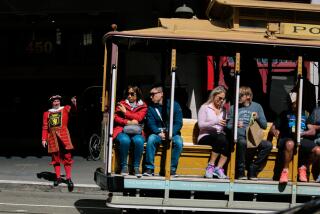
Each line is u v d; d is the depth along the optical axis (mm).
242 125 12078
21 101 26953
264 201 12250
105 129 12422
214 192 11953
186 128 12969
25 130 26969
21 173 19125
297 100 11992
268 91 14172
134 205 11680
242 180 11891
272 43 11852
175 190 11875
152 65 14344
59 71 25812
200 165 12180
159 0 22547
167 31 12164
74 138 24453
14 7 23516
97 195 16922
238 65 11992
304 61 13633
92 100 23844
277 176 12273
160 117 12141
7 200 15250
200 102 14352
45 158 23125
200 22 13273
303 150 12164
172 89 11805
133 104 12273
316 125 12273
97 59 25516
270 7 12555
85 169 20359
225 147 11938
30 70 26047
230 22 12992
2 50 26203
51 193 16844
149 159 11867
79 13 24031
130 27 23922
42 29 25719
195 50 13117
